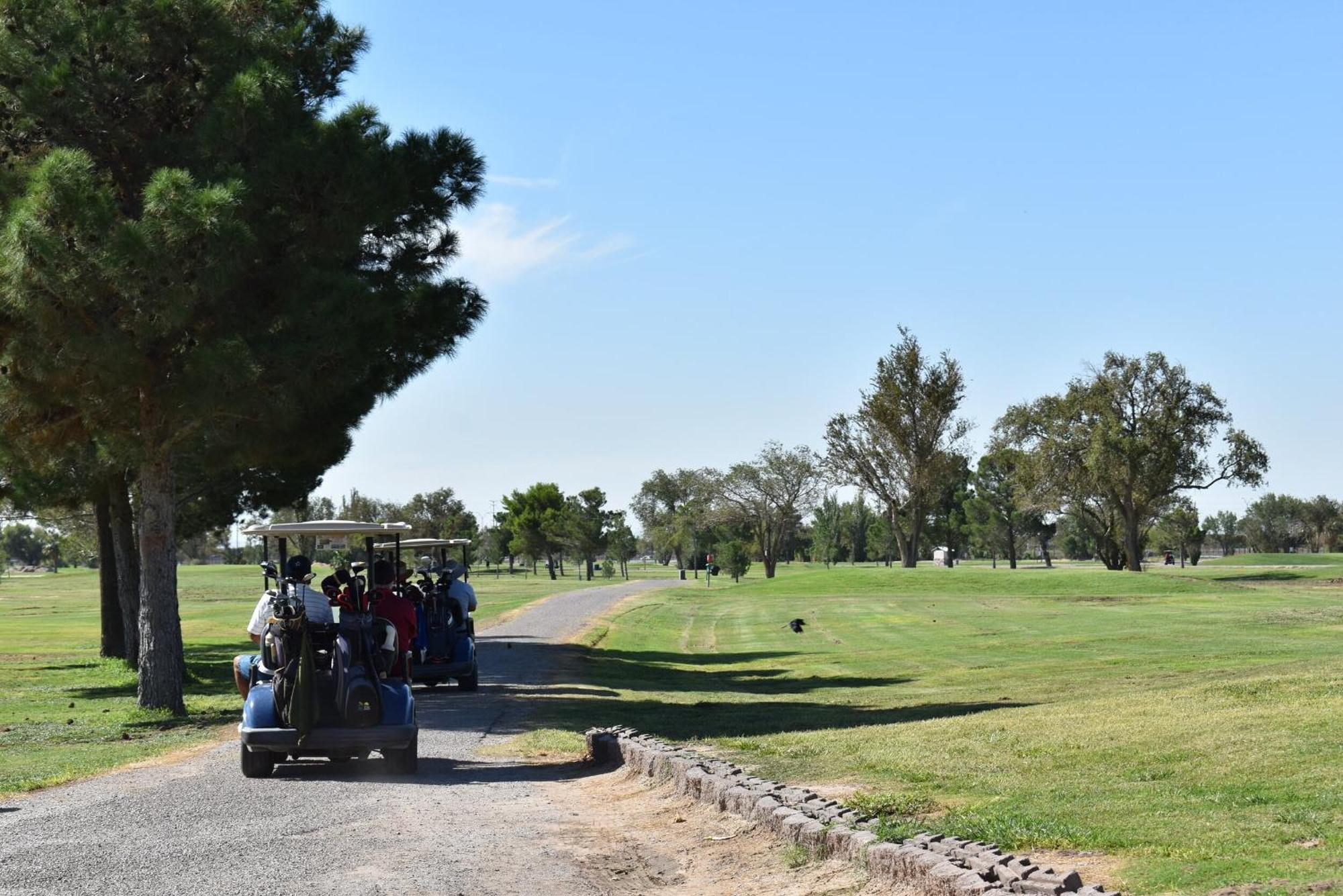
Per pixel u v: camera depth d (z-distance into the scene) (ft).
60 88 57.06
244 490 96.68
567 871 24.14
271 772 37.93
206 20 59.00
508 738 49.03
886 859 20.97
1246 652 80.23
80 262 50.78
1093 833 22.59
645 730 49.60
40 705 66.80
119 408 57.00
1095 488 236.22
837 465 287.69
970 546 445.78
